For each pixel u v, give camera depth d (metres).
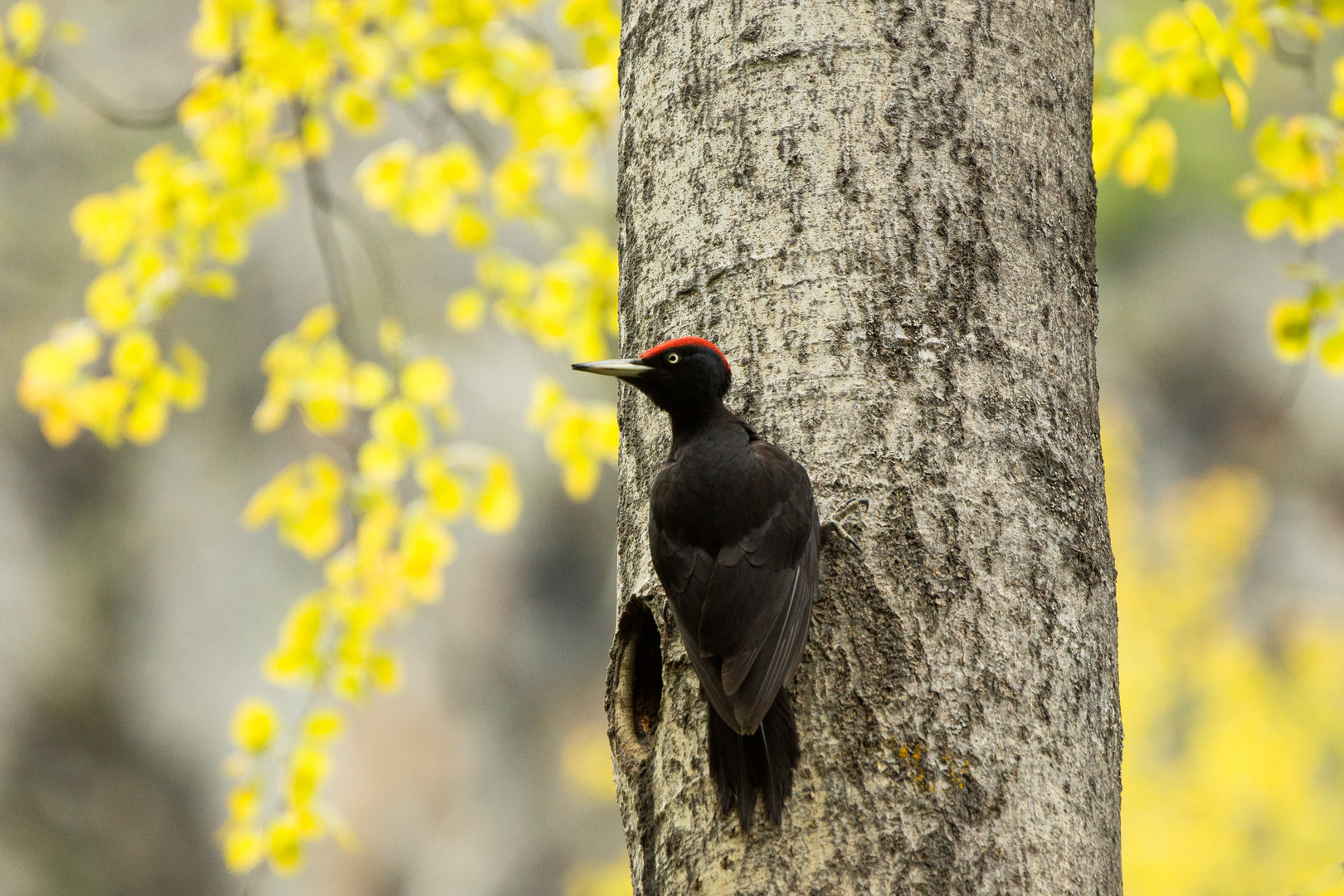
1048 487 5.26
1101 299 39.12
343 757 30.28
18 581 27.95
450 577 32.62
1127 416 37.84
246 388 29.92
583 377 28.67
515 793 31.50
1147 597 24.78
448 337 29.78
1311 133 9.20
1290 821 22.58
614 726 5.56
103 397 10.95
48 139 28.23
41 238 28.30
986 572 5.06
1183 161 35.41
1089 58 6.11
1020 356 5.37
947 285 5.36
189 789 28.22
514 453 31.30
